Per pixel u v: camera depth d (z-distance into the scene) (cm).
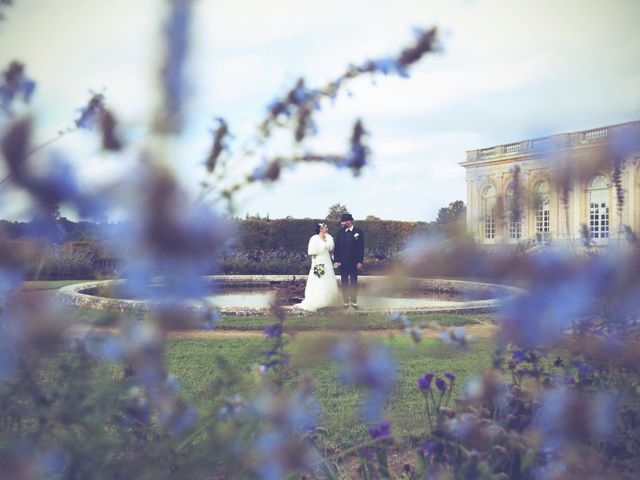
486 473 141
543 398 158
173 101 44
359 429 327
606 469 157
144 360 90
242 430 137
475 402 186
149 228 48
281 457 127
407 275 67
